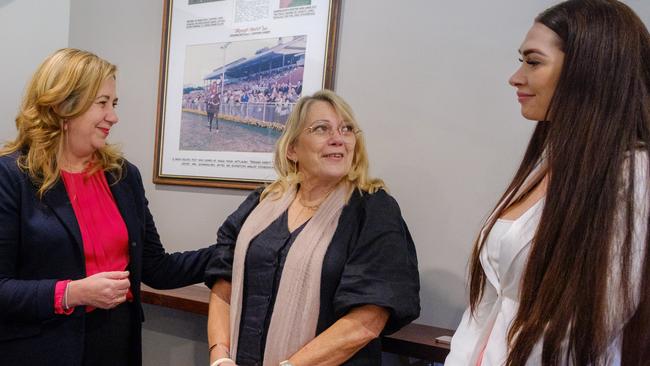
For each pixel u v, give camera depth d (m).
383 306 1.04
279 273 1.19
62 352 1.16
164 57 1.93
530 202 0.85
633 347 0.68
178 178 1.91
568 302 0.69
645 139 0.71
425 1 1.48
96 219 1.27
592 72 0.72
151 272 1.50
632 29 0.72
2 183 1.15
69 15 2.21
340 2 1.61
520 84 0.83
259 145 1.76
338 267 1.13
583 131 0.72
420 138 1.49
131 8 2.05
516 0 1.37
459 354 0.91
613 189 0.69
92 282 1.12
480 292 0.92
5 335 1.13
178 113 1.91
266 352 1.13
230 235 1.37
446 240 1.45
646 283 0.68
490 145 1.40
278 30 1.72
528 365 0.73
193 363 1.81
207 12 1.86
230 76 1.81
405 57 1.51
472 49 1.42
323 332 1.09
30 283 1.12
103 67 1.25
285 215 1.29
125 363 1.33
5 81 2.11
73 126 1.23
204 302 1.57
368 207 1.18
